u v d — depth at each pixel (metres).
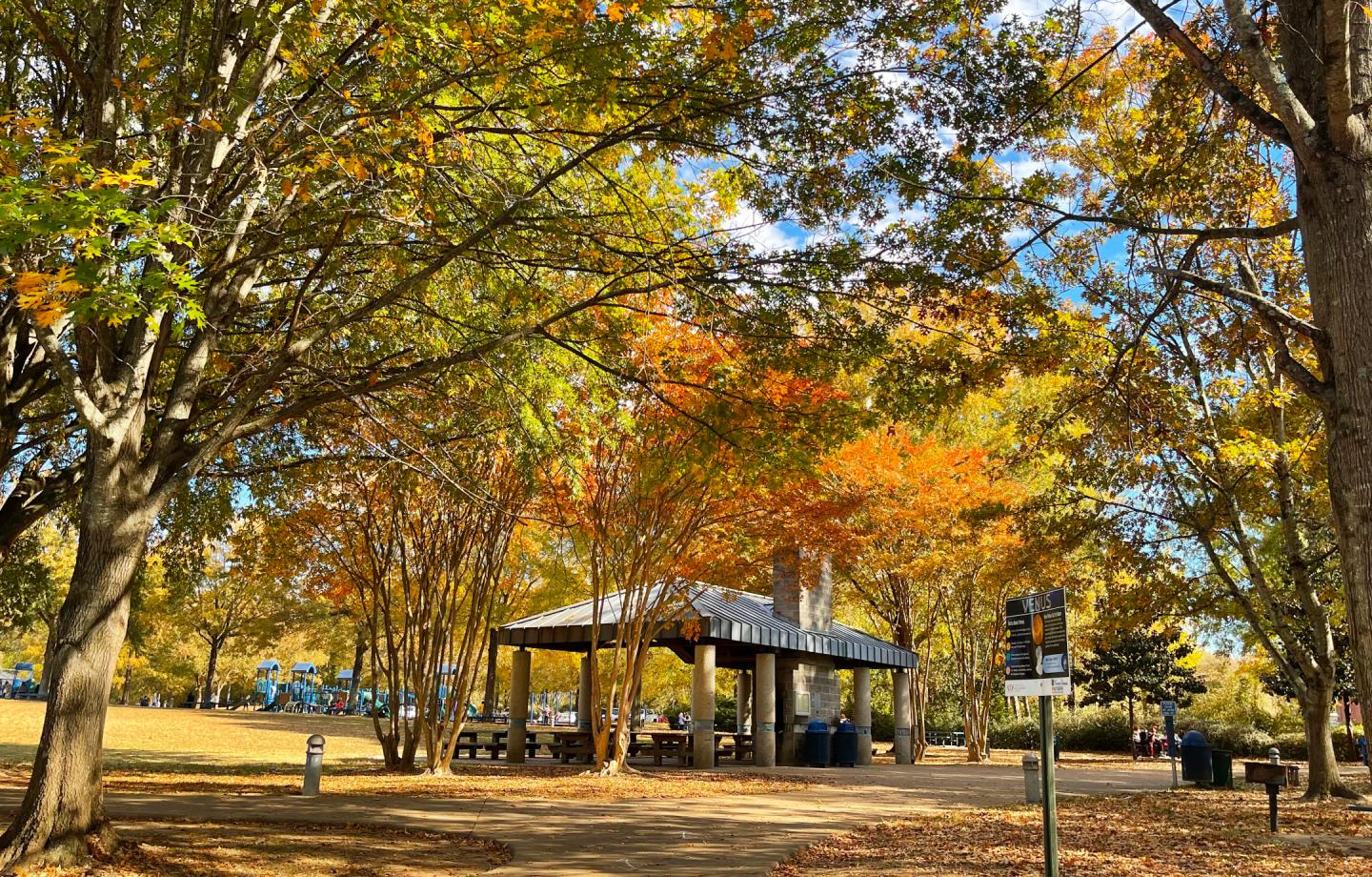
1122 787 20.91
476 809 13.59
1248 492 18.94
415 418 14.50
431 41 8.80
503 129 9.98
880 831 12.22
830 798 16.64
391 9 8.14
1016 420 28.44
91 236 6.41
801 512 19.95
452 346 12.98
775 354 10.67
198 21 10.62
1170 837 12.01
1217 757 21.36
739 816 13.52
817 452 11.52
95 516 9.11
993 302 10.17
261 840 10.27
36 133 8.47
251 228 11.36
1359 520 5.93
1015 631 7.65
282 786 16.38
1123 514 20.11
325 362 12.75
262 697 71.56
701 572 21.39
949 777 22.73
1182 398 17.33
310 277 9.87
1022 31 9.52
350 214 9.21
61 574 38.81
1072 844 11.20
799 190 9.84
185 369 10.06
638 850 10.30
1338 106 6.17
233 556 25.33
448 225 9.80
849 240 9.95
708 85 9.38
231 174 9.80
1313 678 18.47
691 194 12.27
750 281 9.74
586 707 27.53
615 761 20.75
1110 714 44.03
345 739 31.31
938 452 26.38
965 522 24.28
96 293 6.51
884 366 10.93
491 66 8.89
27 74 12.03
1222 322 16.48
